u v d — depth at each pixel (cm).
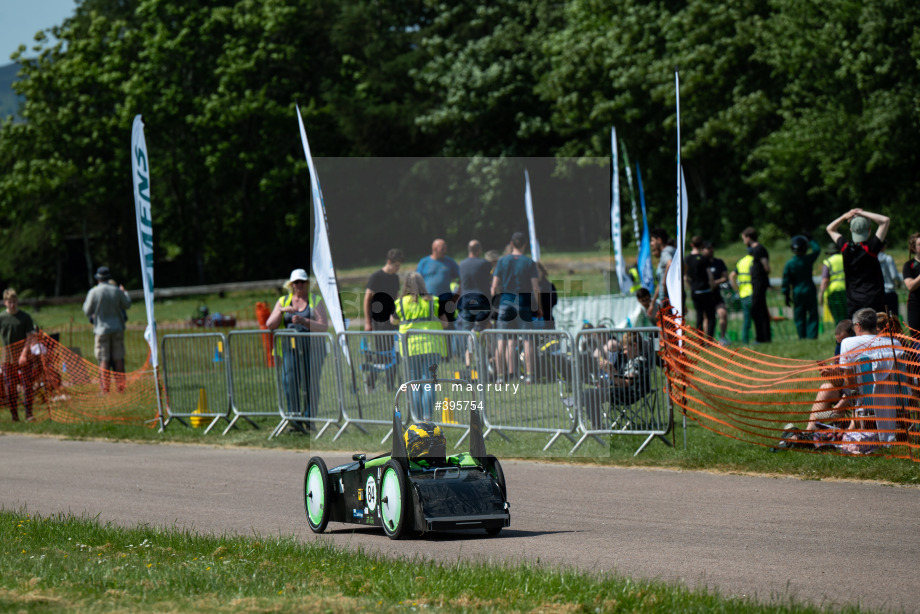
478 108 19912
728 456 4103
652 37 19138
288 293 5744
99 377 7356
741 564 2512
